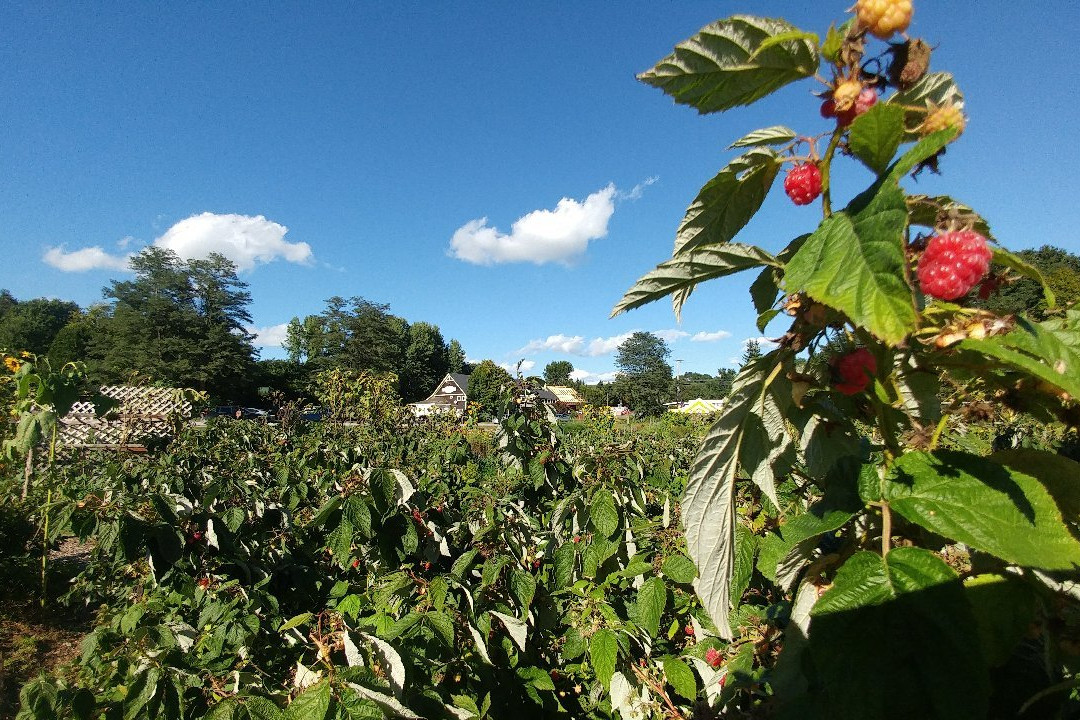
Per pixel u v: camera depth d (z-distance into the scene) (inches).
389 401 438.0
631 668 76.9
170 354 1485.0
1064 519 31.7
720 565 32.1
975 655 20.1
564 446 150.2
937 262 23.3
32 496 196.9
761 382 29.2
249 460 189.6
